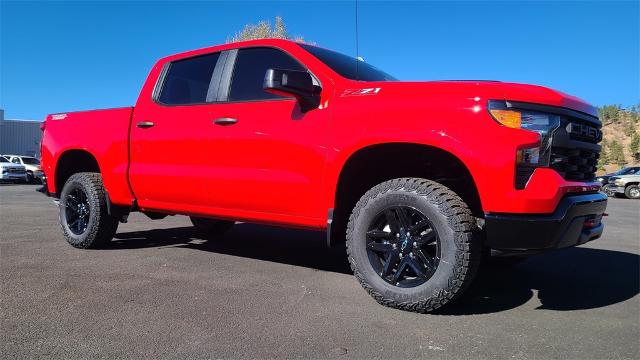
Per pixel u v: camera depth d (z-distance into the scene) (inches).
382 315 127.9
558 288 157.0
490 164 119.2
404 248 131.0
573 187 125.4
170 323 121.0
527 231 117.9
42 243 227.5
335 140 140.8
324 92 146.9
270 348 106.7
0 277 162.7
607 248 235.3
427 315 128.6
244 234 260.4
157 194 186.9
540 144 119.9
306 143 146.3
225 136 164.1
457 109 123.6
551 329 119.7
